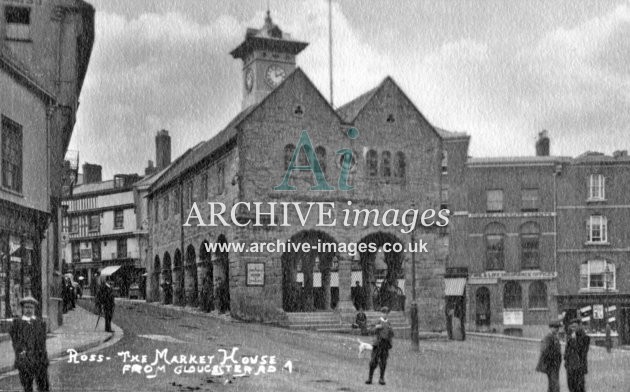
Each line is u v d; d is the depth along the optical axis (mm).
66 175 37125
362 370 20531
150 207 53281
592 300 49750
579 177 50781
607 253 50156
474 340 34938
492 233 50781
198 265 41188
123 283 66938
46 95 25359
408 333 35062
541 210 50656
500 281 50219
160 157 67812
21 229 22969
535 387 19250
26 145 23859
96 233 70188
